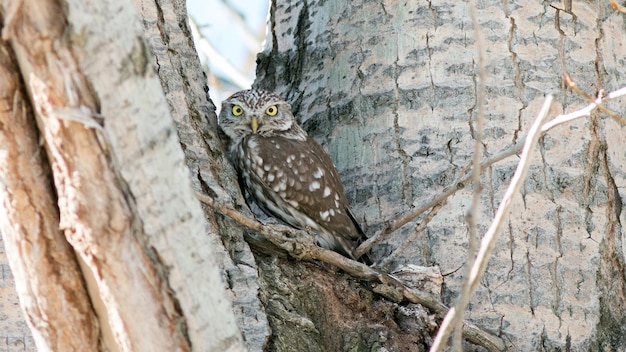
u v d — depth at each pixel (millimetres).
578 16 11102
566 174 10406
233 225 9172
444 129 10664
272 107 11852
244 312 8688
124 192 5672
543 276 10008
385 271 9922
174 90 9586
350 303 9500
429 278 9875
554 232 10195
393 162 10766
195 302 5902
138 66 5699
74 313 5941
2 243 8047
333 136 11367
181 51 10070
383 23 11281
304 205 11273
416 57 10984
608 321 10148
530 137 6180
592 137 10633
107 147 5590
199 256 5941
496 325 9812
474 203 6059
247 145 11703
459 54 10883
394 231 10484
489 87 10688
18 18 5363
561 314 9930
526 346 9766
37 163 5703
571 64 10883
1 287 7953
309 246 9312
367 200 10836
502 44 10859
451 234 10219
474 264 6379
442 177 10500
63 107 5461
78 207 5605
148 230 5742
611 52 11141
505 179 10336
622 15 11391
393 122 10883
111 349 6023
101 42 5535
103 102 5551
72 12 5430
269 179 11438
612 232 10492
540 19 10992
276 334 8797
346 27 11602
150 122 5746
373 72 11180
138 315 5789
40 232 5797
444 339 6168
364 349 9297
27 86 5539
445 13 11031
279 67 12641
